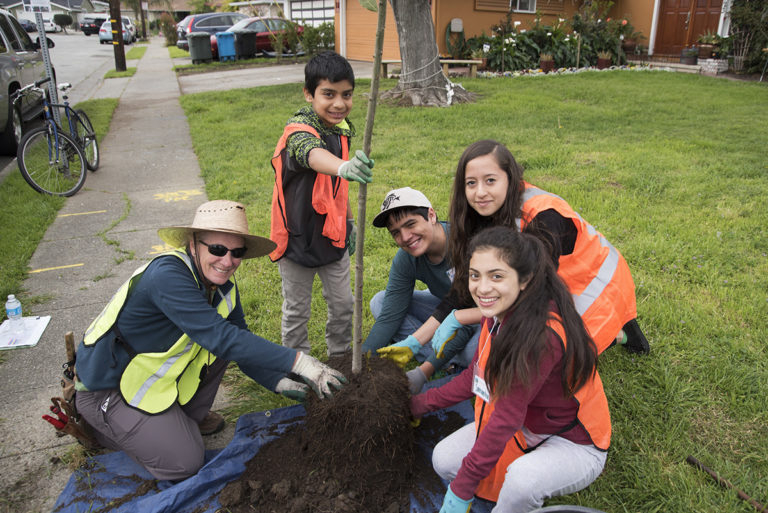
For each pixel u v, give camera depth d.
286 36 19.91
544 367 1.86
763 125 8.45
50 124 6.32
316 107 2.51
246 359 2.20
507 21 15.62
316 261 2.77
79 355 2.30
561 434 2.08
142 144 8.67
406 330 3.29
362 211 2.05
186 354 2.35
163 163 7.60
